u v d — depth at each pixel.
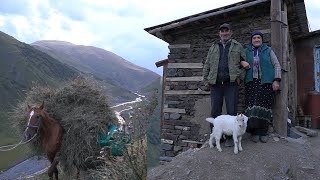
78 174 4.55
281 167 2.94
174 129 4.61
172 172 3.07
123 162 3.18
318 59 5.97
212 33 4.55
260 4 4.11
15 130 4.77
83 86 4.66
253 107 3.36
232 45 3.41
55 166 4.45
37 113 4.36
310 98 5.95
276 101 3.71
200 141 4.43
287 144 3.43
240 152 3.21
